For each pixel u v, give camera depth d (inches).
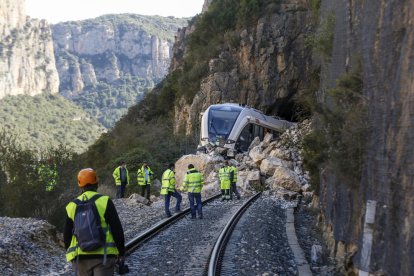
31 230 454.9
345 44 403.9
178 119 2135.8
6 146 603.5
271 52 1947.6
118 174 909.8
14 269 366.0
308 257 466.6
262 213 700.7
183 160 1222.3
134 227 604.1
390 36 270.2
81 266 204.1
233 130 1344.7
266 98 1950.1
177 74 2463.1
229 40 2044.8
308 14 1929.1
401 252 228.7
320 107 410.9
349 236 356.2
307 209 813.9
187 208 741.3
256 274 370.6
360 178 333.4
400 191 236.1
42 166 602.5
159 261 405.1
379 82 288.8
